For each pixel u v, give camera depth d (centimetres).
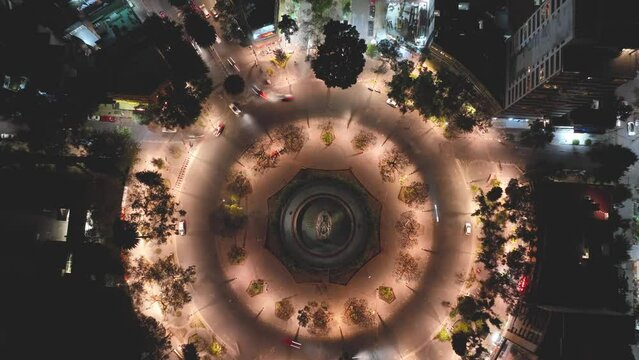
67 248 9931
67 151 10650
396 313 10575
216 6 10525
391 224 10812
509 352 9956
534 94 9300
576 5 7819
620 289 9856
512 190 10238
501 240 10169
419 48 10844
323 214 10662
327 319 10312
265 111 11006
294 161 10975
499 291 10062
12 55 10212
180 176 10888
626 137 11000
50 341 9500
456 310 10212
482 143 10975
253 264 10756
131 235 9844
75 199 10081
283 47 11000
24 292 9675
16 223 9938
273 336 10519
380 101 11012
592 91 9106
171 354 10350
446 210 10825
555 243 9794
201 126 10944
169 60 10225
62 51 10306
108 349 9456
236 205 10800
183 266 10700
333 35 10006
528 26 9475
